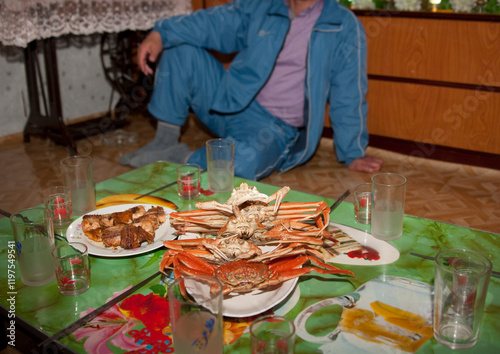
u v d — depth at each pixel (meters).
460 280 0.83
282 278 0.94
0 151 3.01
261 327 0.79
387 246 1.15
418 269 1.06
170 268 1.04
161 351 0.83
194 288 0.92
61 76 3.38
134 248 1.11
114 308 0.95
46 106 3.05
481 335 0.86
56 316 0.93
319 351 0.83
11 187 2.51
